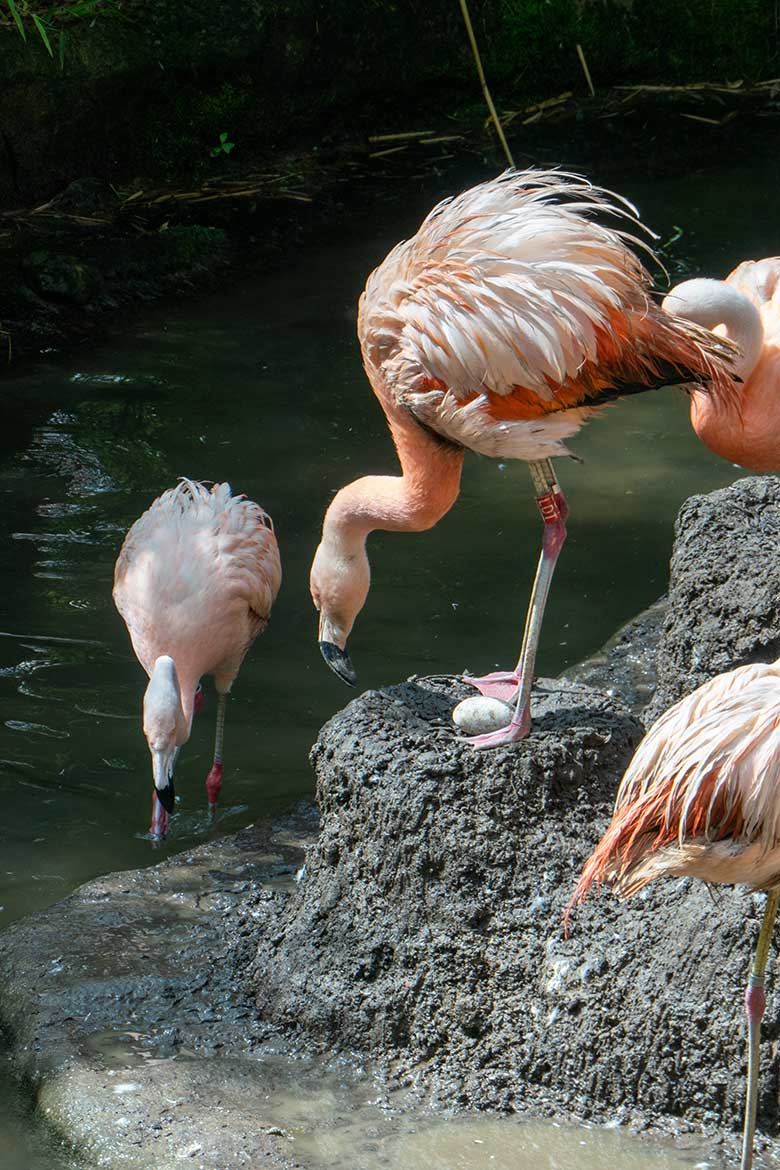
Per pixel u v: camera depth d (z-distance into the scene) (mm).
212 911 6707
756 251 15711
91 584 9781
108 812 7867
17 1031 5918
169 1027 5863
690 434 12258
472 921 5688
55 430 11789
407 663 9000
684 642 6965
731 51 22016
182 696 8430
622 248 6281
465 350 6133
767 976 5184
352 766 6016
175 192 17281
